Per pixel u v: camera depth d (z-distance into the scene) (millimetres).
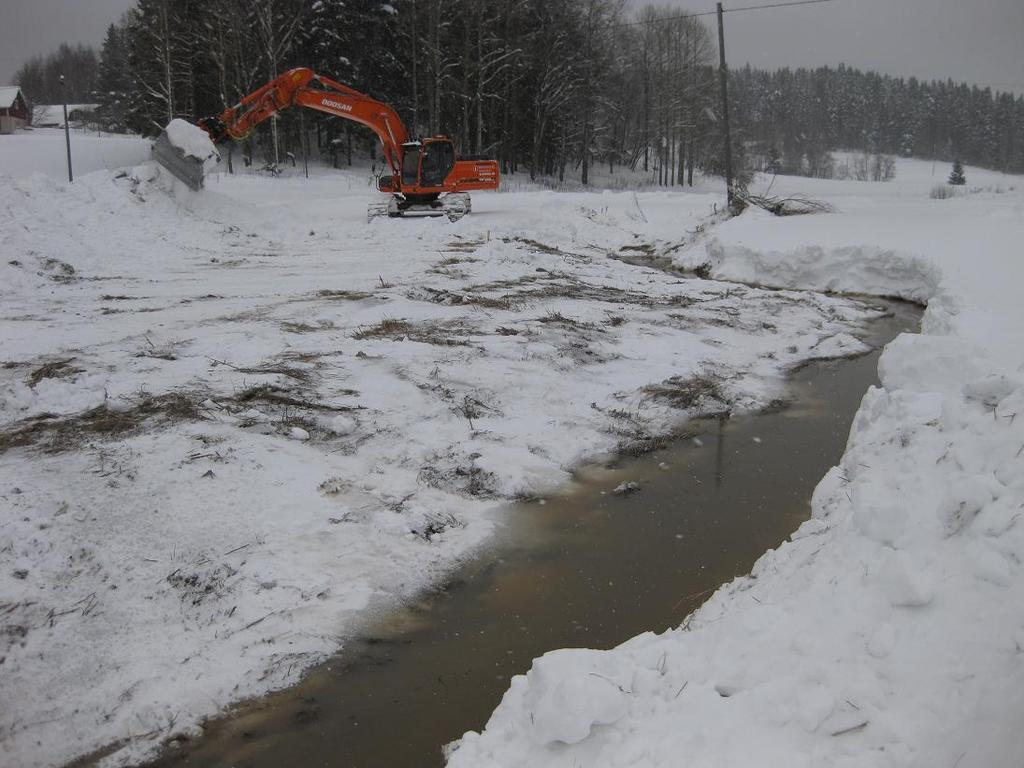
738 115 85125
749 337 11922
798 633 3373
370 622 4855
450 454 7117
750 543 5875
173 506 5738
